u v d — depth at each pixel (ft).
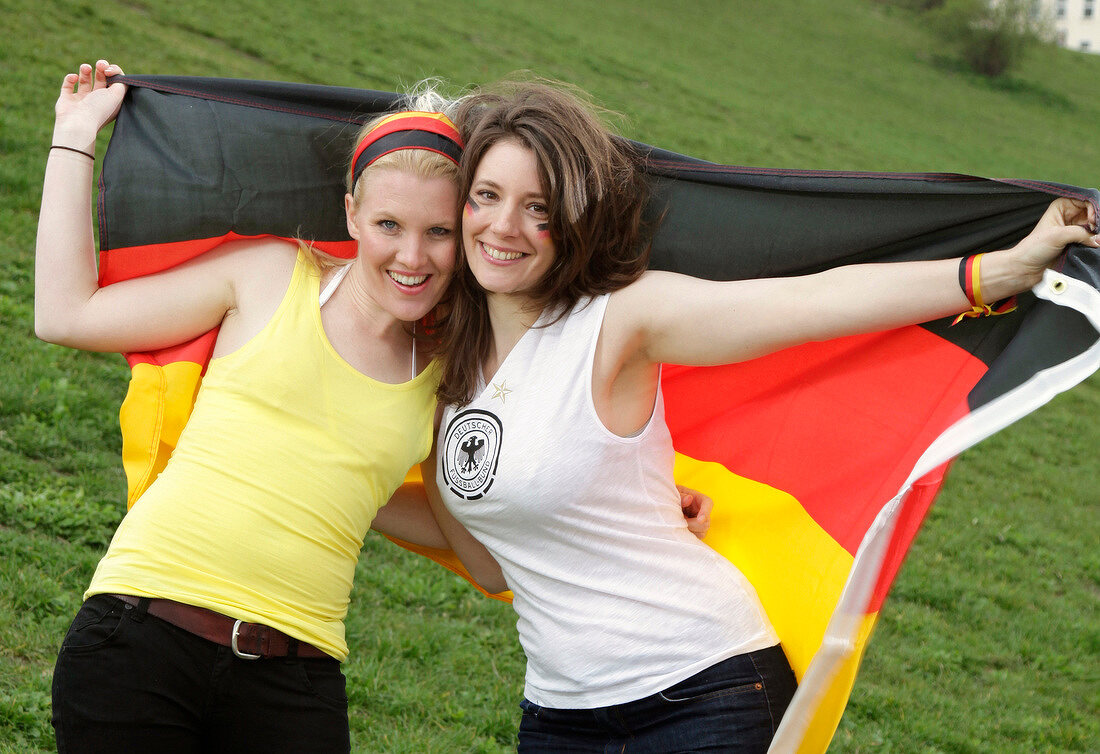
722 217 9.44
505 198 8.21
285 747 8.04
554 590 8.71
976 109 114.62
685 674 8.40
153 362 9.07
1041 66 142.82
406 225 8.33
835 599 8.99
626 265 8.57
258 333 8.48
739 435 9.98
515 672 17.52
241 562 7.94
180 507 8.00
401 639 17.28
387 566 19.70
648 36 101.86
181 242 9.49
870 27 139.64
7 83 38.52
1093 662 24.67
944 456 7.67
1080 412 48.55
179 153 9.52
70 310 8.72
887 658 22.63
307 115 9.90
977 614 25.99
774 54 113.60
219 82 9.84
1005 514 34.12
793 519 9.48
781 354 9.63
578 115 8.42
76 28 46.96
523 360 8.63
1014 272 7.55
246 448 8.13
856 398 9.28
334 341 8.57
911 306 7.75
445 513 9.63
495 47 74.84
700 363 8.37
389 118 8.50
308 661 8.15
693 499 9.63
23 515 16.52
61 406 20.27
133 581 7.80
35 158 33.27
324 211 10.01
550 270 8.52
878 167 78.54
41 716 12.32
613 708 8.54
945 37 133.18
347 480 8.35
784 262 9.29
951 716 20.59
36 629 14.01
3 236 27.76
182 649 7.75
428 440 8.93
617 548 8.61
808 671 7.90
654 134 66.64
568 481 8.30
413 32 70.08
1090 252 7.43
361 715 15.16
